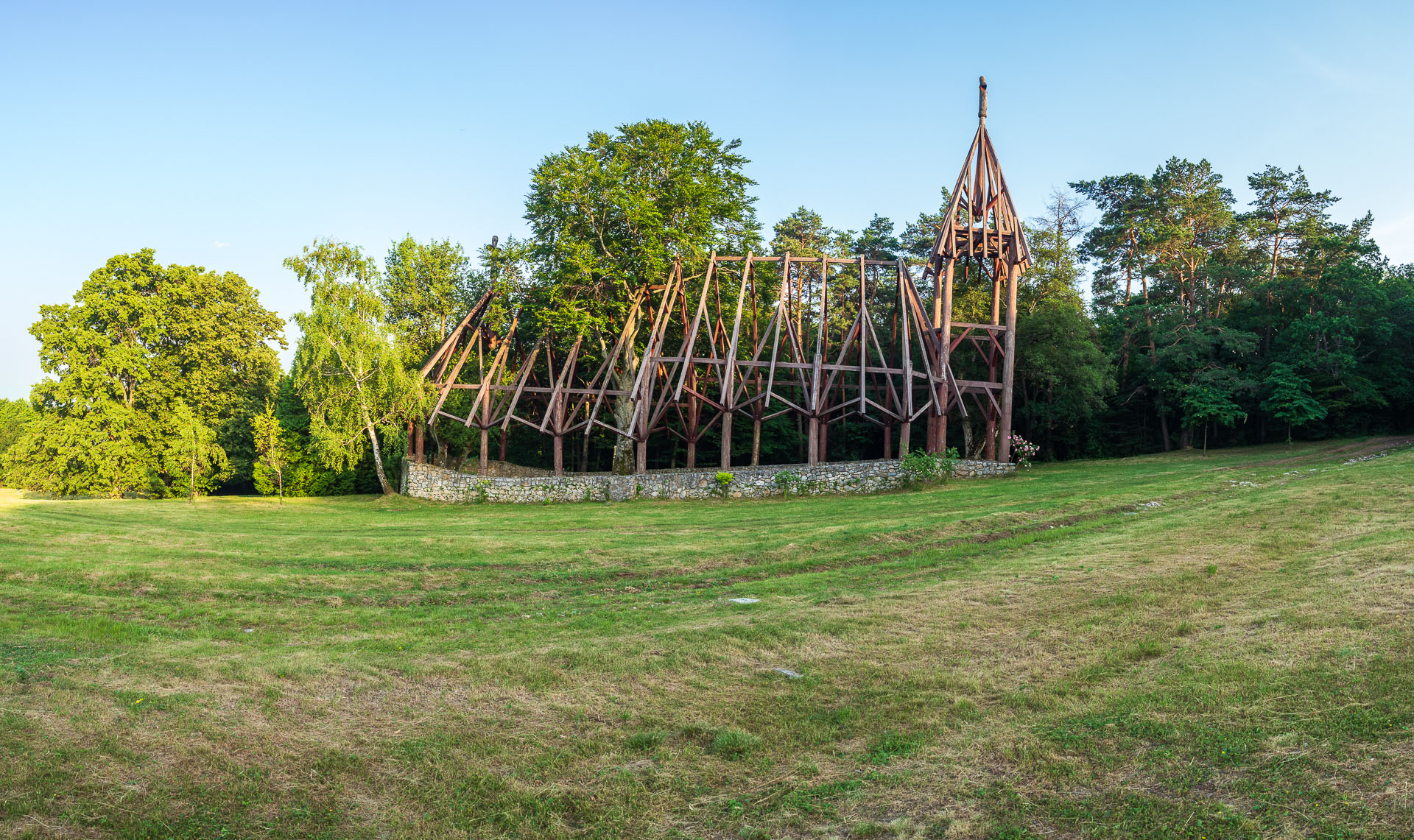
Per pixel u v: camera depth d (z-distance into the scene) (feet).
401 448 151.12
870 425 187.42
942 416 140.97
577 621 43.09
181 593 50.29
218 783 24.45
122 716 28.58
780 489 124.77
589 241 148.25
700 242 153.79
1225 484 89.97
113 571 54.03
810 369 138.41
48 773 24.30
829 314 205.98
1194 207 183.32
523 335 160.35
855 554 61.72
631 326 150.92
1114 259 193.16
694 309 171.01
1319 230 187.21
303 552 64.69
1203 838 19.47
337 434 133.18
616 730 28.55
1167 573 47.26
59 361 153.69
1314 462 111.24
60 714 28.55
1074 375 152.25
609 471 187.42
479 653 37.11
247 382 179.63
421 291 156.35
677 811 23.22
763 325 187.32
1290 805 20.22
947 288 142.82
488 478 131.13
